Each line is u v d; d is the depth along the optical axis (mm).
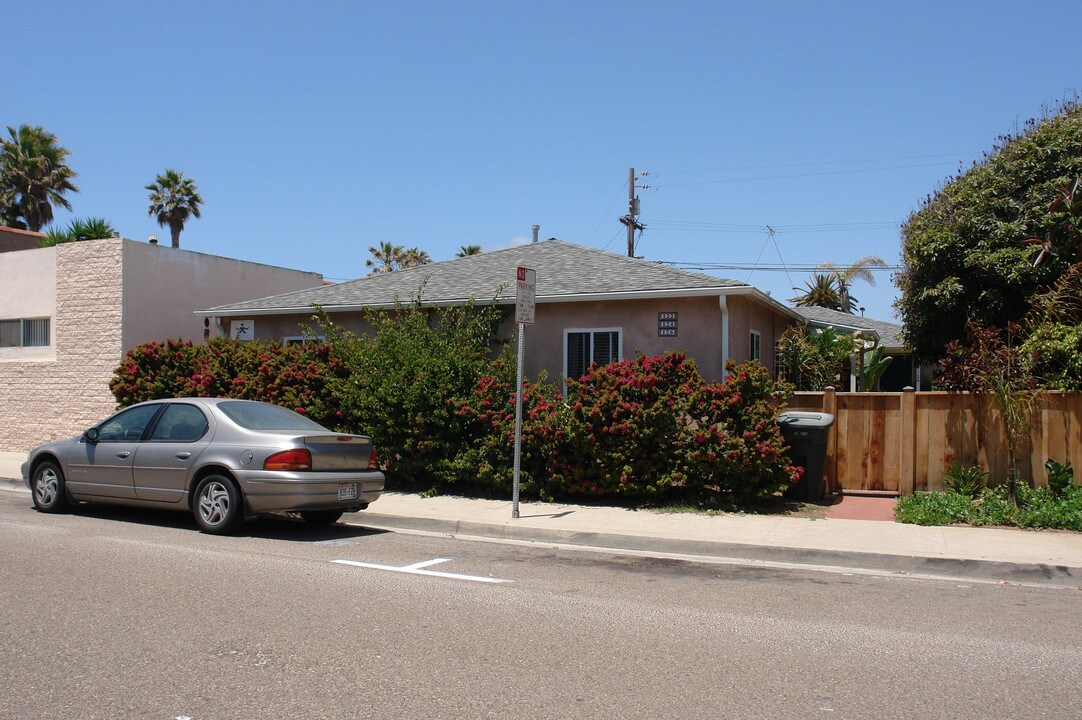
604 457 11078
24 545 8570
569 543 9500
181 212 39938
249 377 13609
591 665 5094
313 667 4980
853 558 8383
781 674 4988
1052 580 7719
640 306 13938
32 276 20031
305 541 9156
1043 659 5340
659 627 5969
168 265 19938
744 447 10469
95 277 19062
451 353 12422
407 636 5633
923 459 11328
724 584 7477
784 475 10742
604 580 7539
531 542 9547
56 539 8914
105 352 18875
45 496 10703
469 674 4898
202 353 14836
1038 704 4551
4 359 20297
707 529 9602
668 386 11117
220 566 7715
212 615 6070
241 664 5023
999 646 5617
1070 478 10383
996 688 4789
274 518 10688
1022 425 10617
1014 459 10438
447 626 5895
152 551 8344
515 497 10352
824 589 7328
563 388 14430
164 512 10836
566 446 11430
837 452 11758
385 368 12445
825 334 17359
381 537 9617
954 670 5102
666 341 13711
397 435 12352
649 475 10969
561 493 11641
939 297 14711
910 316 16016
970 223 14594
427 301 15219
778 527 9711
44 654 5176
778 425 11250
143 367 14844
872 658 5320
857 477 11680
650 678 4879
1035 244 13875
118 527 9703
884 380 26312
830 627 6051
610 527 9742
